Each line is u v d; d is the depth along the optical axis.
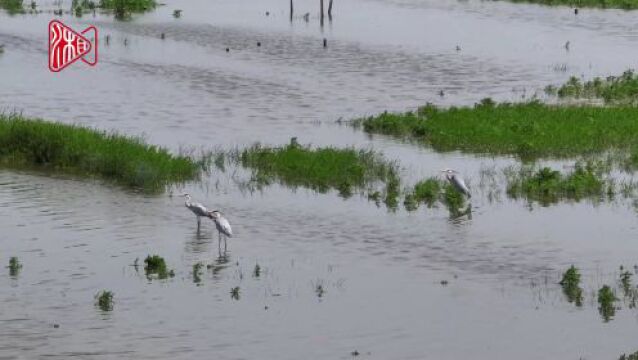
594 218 137.62
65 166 162.50
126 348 95.56
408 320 103.06
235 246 125.25
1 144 167.12
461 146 178.50
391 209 141.38
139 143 169.88
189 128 196.12
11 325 100.69
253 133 191.88
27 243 125.19
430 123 191.12
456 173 148.00
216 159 166.62
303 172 156.50
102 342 96.88
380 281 113.88
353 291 110.81
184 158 161.00
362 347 96.38
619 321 103.00
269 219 136.38
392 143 182.75
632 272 117.31
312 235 129.75
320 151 167.00
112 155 159.88
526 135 181.12
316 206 142.50
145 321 102.12
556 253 123.75
